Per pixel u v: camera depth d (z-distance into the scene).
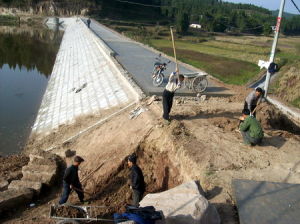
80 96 22.67
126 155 12.16
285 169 9.77
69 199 11.19
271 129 13.66
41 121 21.16
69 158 13.98
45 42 61.47
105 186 11.59
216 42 70.50
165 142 11.62
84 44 44.12
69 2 112.88
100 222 9.41
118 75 21.83
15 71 36.59
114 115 15.93
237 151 10.80
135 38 53.66
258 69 34.84
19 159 14.92
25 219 10.26
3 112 22.91
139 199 9.01
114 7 116.88
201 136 11.84
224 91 18.38
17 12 112.94
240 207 7.61
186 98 16.50
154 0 133.38
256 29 101.62
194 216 6.79
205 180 9.12
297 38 96.38
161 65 18.08
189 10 117.94
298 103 21.08
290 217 7.26
